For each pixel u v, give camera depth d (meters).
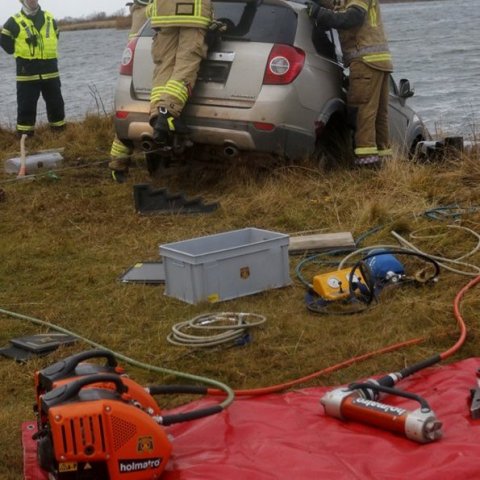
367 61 8.77
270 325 5.57
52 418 3.56
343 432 4.18
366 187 8.38
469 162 8.71
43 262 7.17
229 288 6.00
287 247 6.20
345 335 5.40
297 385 4.84
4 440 4.38
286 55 8.30
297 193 8.34
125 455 3.67
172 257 6.05
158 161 9.52
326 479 3.79
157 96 8.30
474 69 27.88
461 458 3.82
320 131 8.62
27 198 9.08
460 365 4.85
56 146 12.21
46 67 12.68
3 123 15.79
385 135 9.26
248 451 4.11
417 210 7.70
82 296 6.40
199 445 4.20
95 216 8.30
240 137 8.33
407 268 6.46
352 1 8.55
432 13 88.06
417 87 23.56
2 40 12.58
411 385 4.69
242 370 5.05
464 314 5.52
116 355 5.22
